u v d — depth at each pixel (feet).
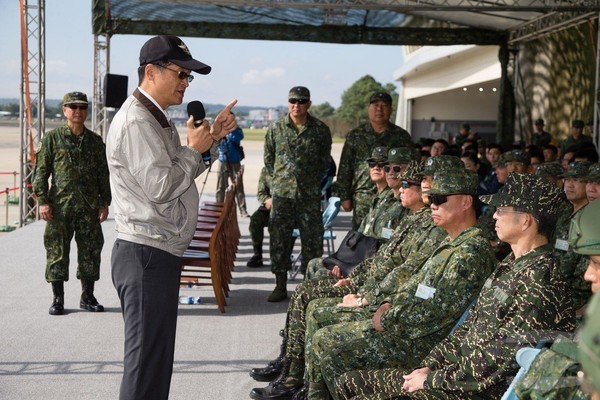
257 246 27.99
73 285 24.18
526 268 8.72
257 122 529.04
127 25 44.06
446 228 11.14
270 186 22.33
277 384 13.94
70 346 17.20
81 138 19.93
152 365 10.12
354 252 16.42
